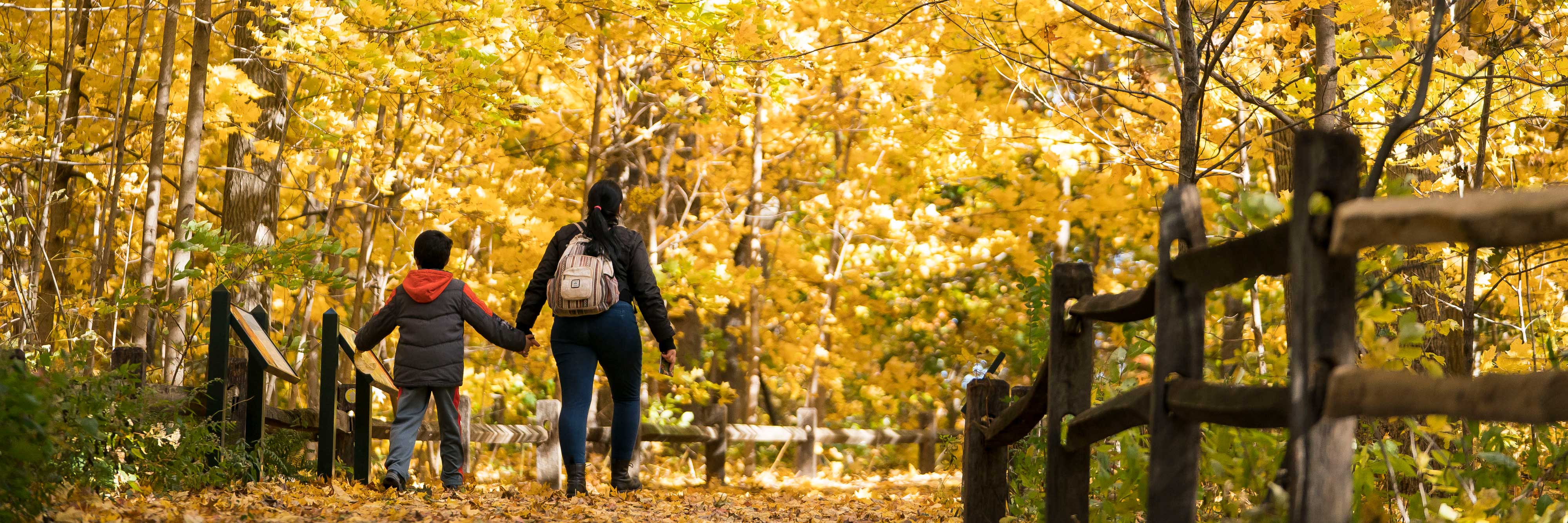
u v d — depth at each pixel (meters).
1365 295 2.44
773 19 8.41
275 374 5.43
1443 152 5.72
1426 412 1.70
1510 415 1.64
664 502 5.82
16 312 8.58
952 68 9.09
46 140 7.81
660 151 12.98
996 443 3.83
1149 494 2.40
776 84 8.48
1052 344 3.21
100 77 8.94
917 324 14.08
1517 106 5.58
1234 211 2.78
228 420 5.14
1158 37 6.97
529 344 5.87
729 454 14.12
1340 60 5.88
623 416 5.94
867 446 12.41
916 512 5.83
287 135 8.74
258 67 8.45
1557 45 5.19
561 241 5.92
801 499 7.03
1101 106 8.09
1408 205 1.63
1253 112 6.29
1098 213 11.40
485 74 7.25
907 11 6.64
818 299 13.56
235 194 8.37
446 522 4.31
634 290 5.89
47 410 3.37
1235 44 6.96
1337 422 1.85
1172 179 7.73
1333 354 1.83
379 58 7.06
